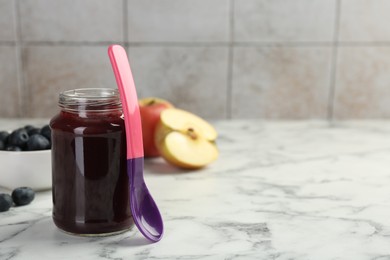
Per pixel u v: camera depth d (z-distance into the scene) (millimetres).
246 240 705
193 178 956
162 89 1366
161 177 962
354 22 1354
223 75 1365
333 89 1394
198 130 1029
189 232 729
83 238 713
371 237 717
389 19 1355
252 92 1382
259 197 860
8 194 809
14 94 1354
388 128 1338
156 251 675
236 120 1395
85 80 1354
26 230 737
